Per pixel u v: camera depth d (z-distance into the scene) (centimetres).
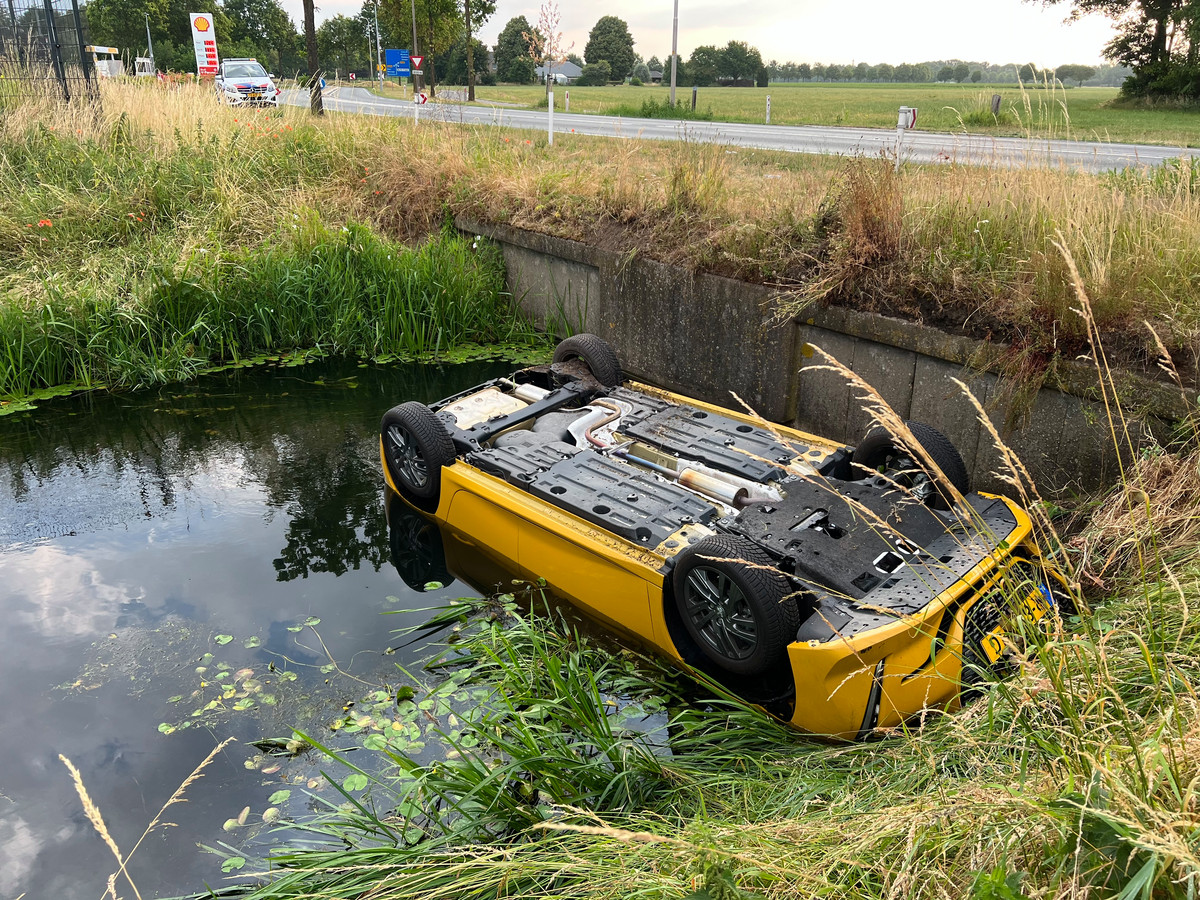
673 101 2916
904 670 342
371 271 963
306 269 942
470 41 2928
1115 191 569
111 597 500
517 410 599
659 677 424
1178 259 509
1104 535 427
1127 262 499
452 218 1064
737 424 541
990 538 384
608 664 430
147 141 1230
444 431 552
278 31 8938
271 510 603
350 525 582
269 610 488
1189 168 633
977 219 609
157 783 364
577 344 629
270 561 539
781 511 423
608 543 434
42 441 717
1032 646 292
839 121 2219
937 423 589
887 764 318
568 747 353
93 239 1019
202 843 334
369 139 1238
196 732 394
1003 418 544
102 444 711
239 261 946
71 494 625
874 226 622
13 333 812
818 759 344
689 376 788
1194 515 398
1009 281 555
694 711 373
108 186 1084
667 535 423
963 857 231
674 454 509
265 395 818
